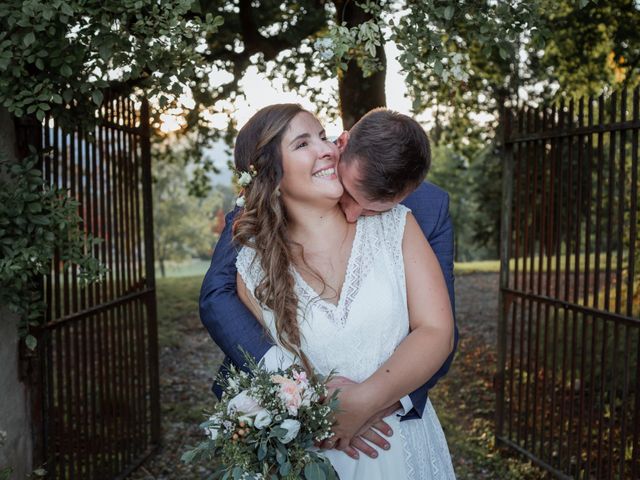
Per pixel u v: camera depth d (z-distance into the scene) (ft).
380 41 9.00
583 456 13.94
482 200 55.67
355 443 5.88
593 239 28.43
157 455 15.15
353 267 5.80
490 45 8.95
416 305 5.82
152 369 15.46
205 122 22.91
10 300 8.91
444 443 6.66
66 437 14.16
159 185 118.83
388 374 5.50
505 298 14.96
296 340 5.67
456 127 30.48
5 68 7.64
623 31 17.34
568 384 17.99
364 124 5.51
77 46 8.11
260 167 5.74
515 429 16.07
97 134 12.42
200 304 6.29
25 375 10.22
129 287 14.19
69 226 9.11
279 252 5.71
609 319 11.43
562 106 12.89
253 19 19.74
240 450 5.25
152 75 8.61
